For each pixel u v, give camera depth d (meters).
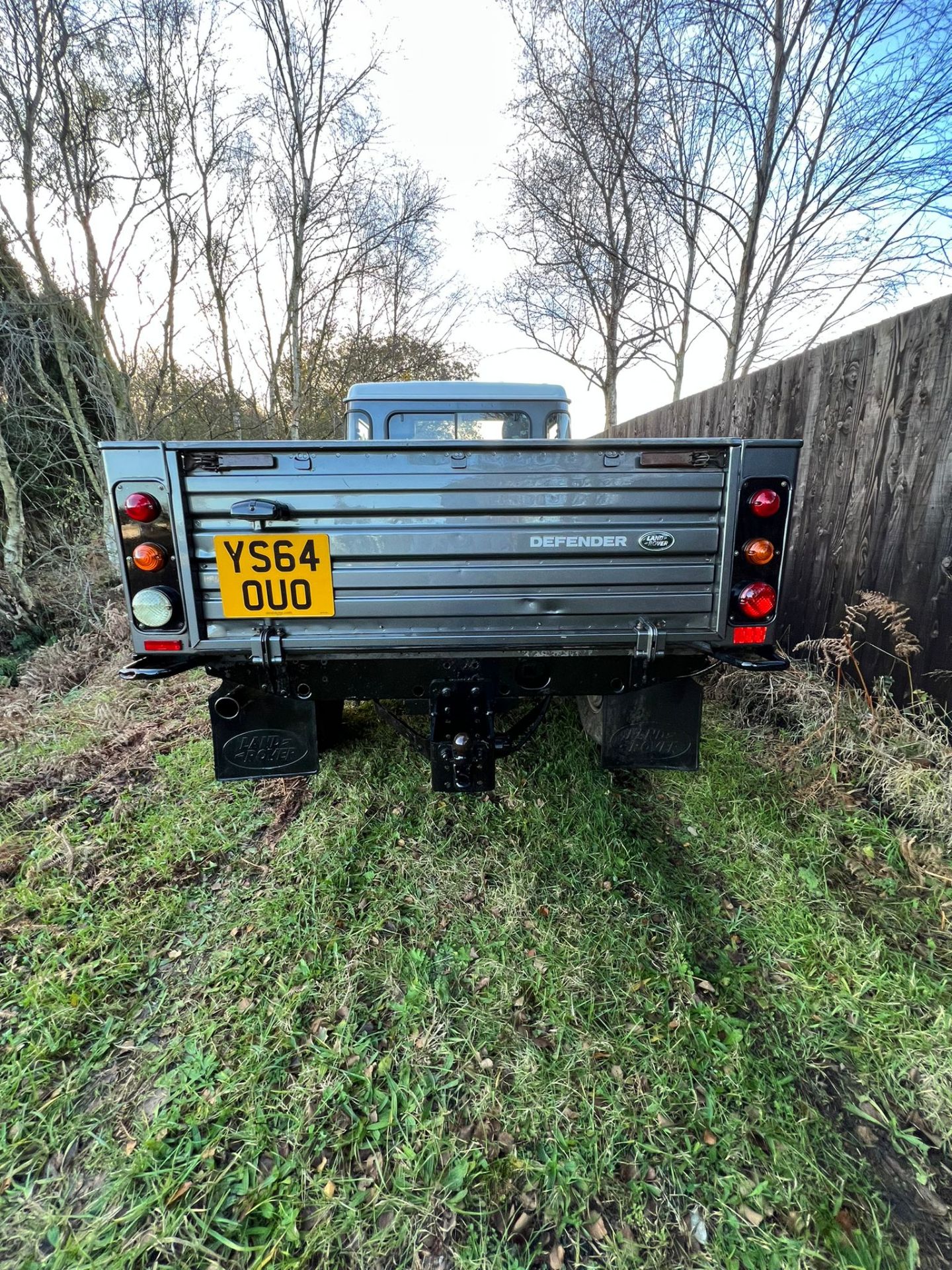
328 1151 1.33
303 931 1.95
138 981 1.79
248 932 1.96
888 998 1.70
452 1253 1.15
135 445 1.77
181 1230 1.19
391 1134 1.36
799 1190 1.26
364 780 2.82
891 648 2.80
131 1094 1.46
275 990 1.74
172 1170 1.29
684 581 1.92
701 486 1.87
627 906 2.06
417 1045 1.57
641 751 2.28
